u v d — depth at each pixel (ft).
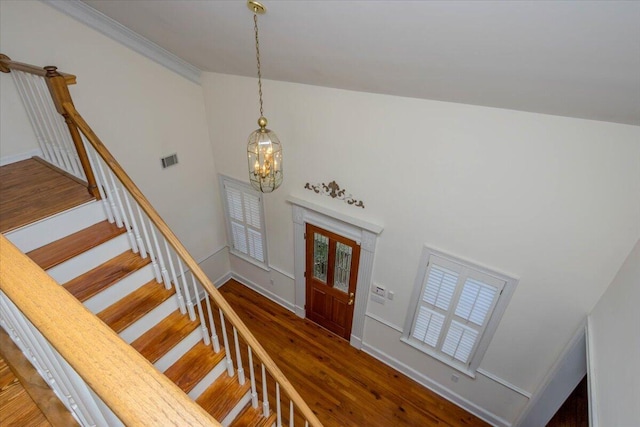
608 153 7.77
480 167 9.53
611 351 7.25
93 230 8.84
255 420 8.75
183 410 1.98
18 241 7.78
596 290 9.06
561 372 9.87
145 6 9.45
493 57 6.35
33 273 2.63
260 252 17.16
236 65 11.89
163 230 7.49
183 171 15.16
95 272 8.36
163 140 13.96
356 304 14.49
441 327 12.55
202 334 8.88
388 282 13.11
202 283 7.41
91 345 2.19
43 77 8.48
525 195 9.18
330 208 13.28
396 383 14.23
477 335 11.79
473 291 11.23
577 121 7.86
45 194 9.05
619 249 8.40
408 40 6.71
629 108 6.60
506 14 5.04
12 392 5.22
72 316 2.34
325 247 14.37
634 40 4.68
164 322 8.63
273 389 13.61
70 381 3.48
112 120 12.16
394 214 11.75
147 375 2.09
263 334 16.17
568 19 4.73
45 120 9.77
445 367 13.11
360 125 11.09
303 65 9.95
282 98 12.44
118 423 2.81
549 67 6.11
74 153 9.70
